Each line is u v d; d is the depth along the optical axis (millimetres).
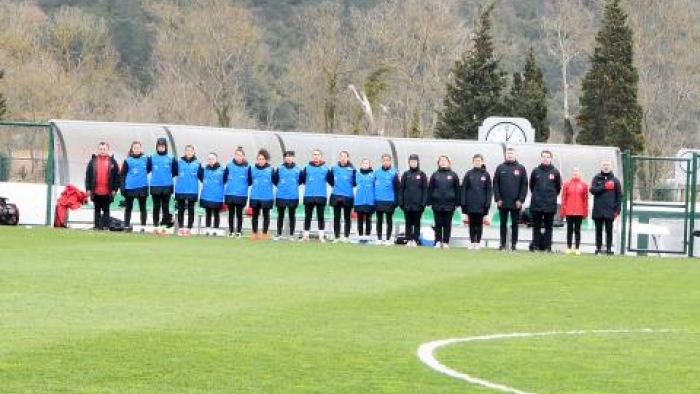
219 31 130000
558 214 56094
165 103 129000
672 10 138125
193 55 130875
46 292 27031
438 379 17719
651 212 59719
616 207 48469
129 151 51531
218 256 38375
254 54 138750
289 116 146500
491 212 56906
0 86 124125
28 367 17750
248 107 144500
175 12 136000
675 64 137875
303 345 20469
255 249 42000
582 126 118250
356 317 24312
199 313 24250
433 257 41562
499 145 59188
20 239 42969
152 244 42375
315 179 49750
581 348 21312
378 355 19688
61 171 55906
